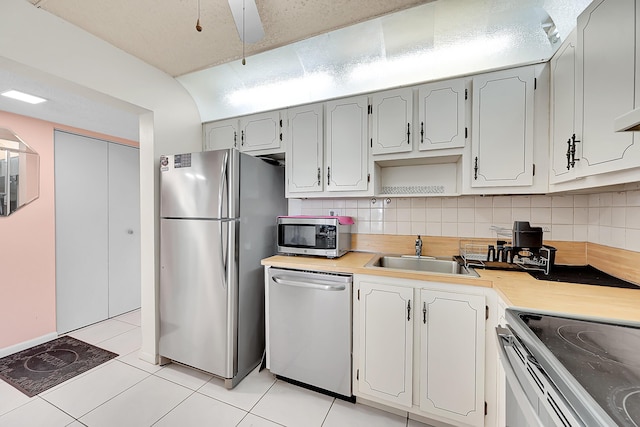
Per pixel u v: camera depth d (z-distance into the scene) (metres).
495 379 1.35
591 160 1.06
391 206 2.15
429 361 1.47
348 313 1.64
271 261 1.88
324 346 1.71
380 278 1.57
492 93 1.58
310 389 1.80
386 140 1.83
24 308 2.35
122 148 3.11
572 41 1.21
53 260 2.53
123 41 1.74
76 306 2.70
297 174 2.11
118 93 1.81
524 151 1.53
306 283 1.72
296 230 2.02
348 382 1.65
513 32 1.54
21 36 1.36
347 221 2.09
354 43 1.77
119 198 3.08
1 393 1.75
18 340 2.30
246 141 2.30
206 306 1.87
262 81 2.20
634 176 0.88
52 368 2.03
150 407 1.63
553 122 1.41
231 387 1.81
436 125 1.70
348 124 1.94
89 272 2.81
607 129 0.97
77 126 2.65
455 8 1.46
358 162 1.92
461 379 1.41
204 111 2.48
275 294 1.85
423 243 2.06
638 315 0.90
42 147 2.47
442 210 2.02
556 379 0.60
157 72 2.08
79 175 2.73
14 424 1.50
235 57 1.95
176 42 1.76
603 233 1.49
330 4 1.43
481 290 1.37
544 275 1.43
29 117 2.39
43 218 2.47
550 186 1.46
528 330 0.80
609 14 0.95
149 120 2.07
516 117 1.54
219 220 1.82
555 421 0.55
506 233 1.79
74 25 1.57
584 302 1.03
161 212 2.03
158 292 2.09
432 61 1.76
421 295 1.48
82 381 1.88
